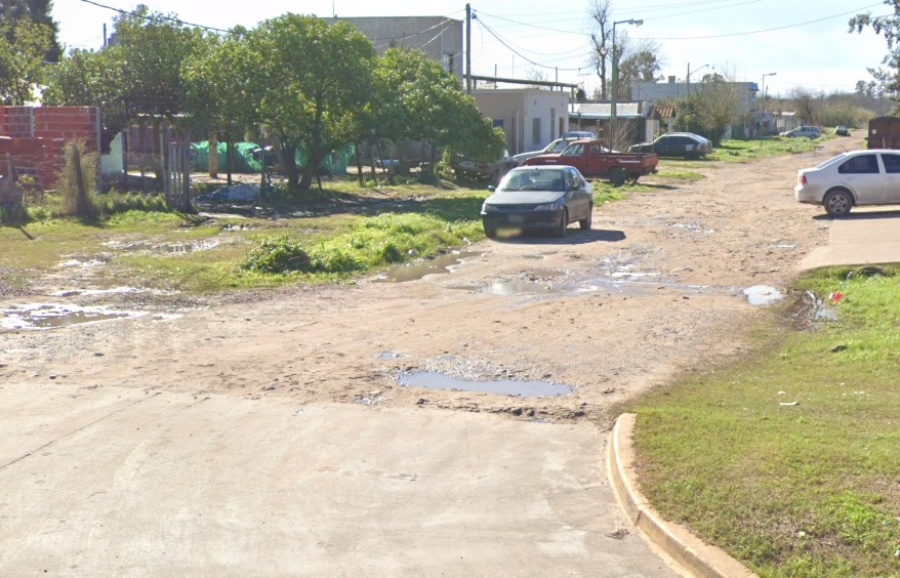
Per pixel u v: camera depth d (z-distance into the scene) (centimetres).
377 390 880
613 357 1018
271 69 2942
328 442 729
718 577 498
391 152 4541
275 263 1614
